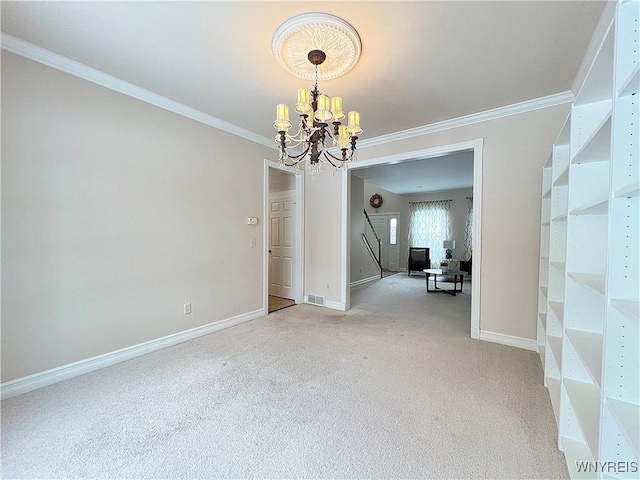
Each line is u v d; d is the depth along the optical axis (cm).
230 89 255
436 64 212
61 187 214
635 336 88
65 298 217
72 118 219
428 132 338
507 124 288
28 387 200
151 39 188
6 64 190
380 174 616
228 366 242
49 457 143
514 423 168
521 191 282
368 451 148
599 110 136
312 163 238
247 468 137
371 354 266
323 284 444
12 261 194
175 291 290
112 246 243
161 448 150
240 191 357
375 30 177
